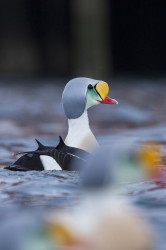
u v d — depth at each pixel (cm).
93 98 873
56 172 793
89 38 3938
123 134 1524
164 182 723
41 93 3050
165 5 4494
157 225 535
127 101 2559
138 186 709
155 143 1314
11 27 4506
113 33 4541
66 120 1931
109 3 4253
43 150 835
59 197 670
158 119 1917
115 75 4166
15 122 1898
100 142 1369
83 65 3969
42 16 4544
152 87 3334
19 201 659
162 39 4503
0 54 4441
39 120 1947
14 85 3612
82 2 3906
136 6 4531
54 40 4522
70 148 820
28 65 4478
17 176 781
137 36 4544
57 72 4491
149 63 4516
